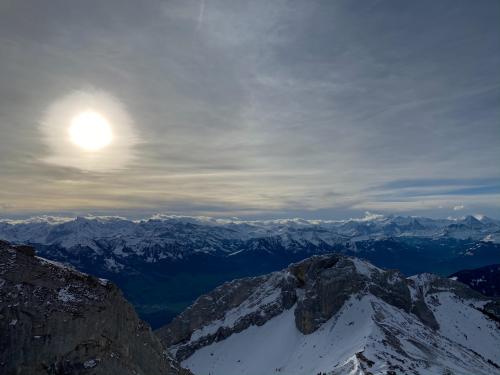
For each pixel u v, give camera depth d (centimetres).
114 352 8975
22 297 8656
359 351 14700
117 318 9588
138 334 10031
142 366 9550
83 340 8606
